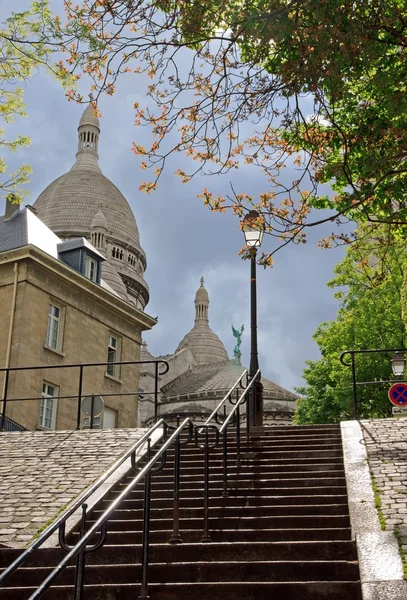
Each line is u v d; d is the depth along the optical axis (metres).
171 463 11.82
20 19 12.43
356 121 11.86
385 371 35.78
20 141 15.11
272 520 8.80
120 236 100.06
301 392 41.66
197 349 110.50
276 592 6.57
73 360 33.50
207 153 11.49
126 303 37.06
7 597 7.08
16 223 35.25
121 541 8.77
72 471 11.91
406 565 6.77
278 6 9.73
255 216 12.41
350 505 8.88
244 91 10.80
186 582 7.12
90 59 10.80
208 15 10.35
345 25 9.66
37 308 31.81
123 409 36.31
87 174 105.00
